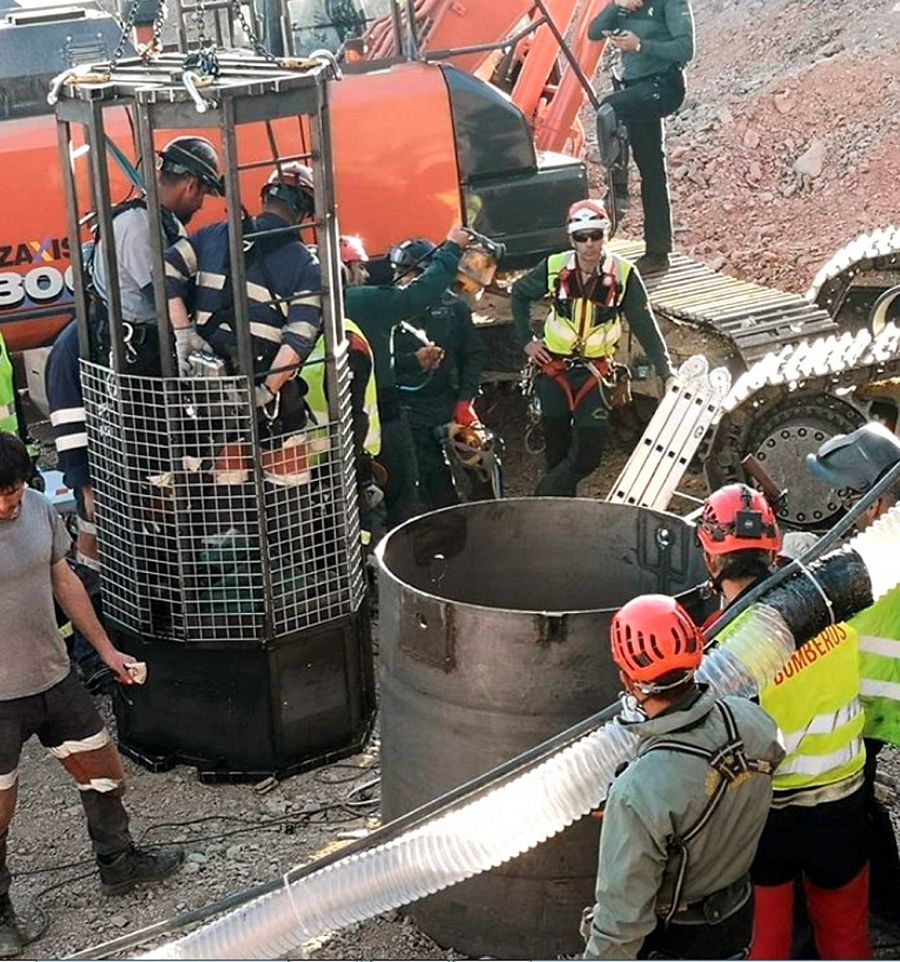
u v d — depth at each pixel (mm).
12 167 7953
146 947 5137
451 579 5617
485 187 8641
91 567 6727
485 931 4891
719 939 3873
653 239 9977
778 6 16375
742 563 4223
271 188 6016
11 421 6703
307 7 9734
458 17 9891
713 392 7230
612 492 7324
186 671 6070
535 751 4102
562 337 7660
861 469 4754
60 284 8117
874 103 13719
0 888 5219
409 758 4906
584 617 4578
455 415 7695
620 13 9953
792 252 12078
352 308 7113
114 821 5430
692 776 3643
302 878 4039
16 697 5152
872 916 4938
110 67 6031
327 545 6109
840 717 4270
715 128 14266
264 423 5926
